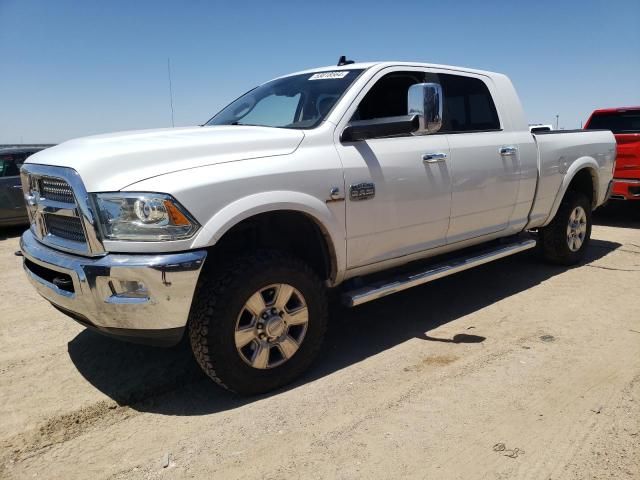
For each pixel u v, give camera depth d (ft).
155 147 9.70
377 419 9.37
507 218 15.89
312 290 10.79
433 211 13.17
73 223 9.77
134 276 8.84
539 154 16.48
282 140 10.74
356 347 12.67
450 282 17.74
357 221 11.50
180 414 9.86
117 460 8.52
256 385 10.21
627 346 12.17
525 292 16.46
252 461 8.34
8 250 26.81
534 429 8.91
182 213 8.96
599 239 24.47
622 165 27.45
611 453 8.19
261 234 11.41
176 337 9.51
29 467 8.41
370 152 11.79
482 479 7.72
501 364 11.38
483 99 15.33
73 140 11.32
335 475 7.90
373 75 12.48
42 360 12.34
